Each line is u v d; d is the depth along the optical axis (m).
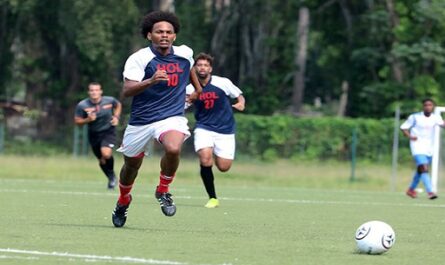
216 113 46.41
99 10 120.25
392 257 26.08
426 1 123.12
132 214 39.53
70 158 94.69
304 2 132.88
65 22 122.88
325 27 136.62
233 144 46.78
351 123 98.50
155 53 29.98
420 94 123.62
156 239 29.06
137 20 128.50
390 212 46.81
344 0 132.12
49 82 139.38
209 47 133.62
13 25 135.75
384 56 126.81
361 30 131.62
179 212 41.88
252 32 134.38
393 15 124.50
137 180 77.81
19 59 138.75
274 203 51.94
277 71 139.88
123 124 100.12
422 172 61.56
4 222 34.19
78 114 59.28
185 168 87.00
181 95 30.38
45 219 35.91
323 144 98.88
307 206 49.97
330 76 158.38
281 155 99.06
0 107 139.38
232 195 59.97
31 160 90.25
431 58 120.44
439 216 44.41
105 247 26.52
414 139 61.59
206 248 26.94
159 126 30.00
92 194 54.75
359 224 37.88
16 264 22.81
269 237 30.98
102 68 136.00
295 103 142.75
